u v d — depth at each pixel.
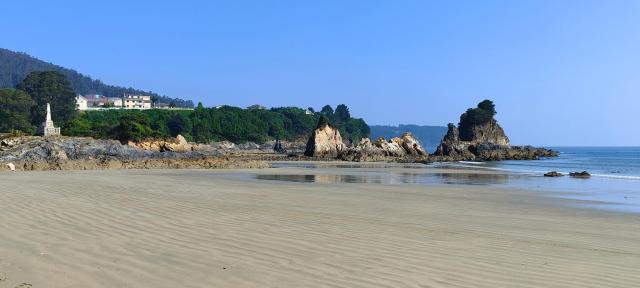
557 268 8.66
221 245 9.57
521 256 9.59
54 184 22.19
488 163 90.56
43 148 54.81
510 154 116.62
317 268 8.04
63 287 6.63
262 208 16.05
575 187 33.69
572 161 101.44
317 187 28.09
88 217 12.16
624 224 16.16
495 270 8.34
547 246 10.96
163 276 7.30
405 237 11.27
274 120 192.00
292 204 18.06
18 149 54.00
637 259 9.82
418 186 31.19
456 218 15.83
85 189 19.84
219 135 168.88
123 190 20.38
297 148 170.00
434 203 20.72
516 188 31.88
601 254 10.23
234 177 37.41
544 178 43.69
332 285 7.10
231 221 12.62
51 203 14.41
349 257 8.91
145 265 7.87
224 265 8.04
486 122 141.50
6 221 11.13
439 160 105.38
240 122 175.62
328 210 16.53
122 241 9.59
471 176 45.91
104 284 6.82
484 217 16.47
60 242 9.27
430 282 7.43
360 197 22.34
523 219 16.41
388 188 28.75
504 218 16.45
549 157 128.38
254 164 58.09
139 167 51.19
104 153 59.84
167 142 102.81
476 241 11.14
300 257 8.78
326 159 99.88
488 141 139.25
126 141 102.50
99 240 9.58
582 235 13.19
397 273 7.87
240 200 18.66
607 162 95.12
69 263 7.82
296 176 41.31
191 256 8.58
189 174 40.94
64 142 57.72
